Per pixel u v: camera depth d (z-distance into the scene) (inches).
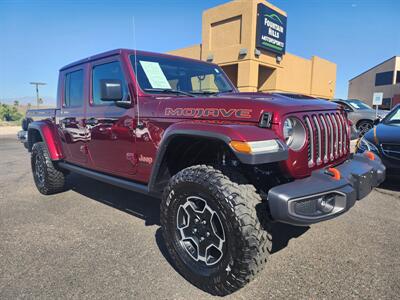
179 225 94.7
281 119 85.6
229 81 158.6
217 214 82.2
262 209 82.7
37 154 183.5
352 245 117.4
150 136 109.8
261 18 612.7
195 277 89.4
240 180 84.2
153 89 121.0
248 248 77.5
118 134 124.2
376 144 186.2
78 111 151.2
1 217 149.6
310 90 937.5
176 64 138.6
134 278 96.3
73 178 224.8
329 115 105.3
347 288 90.7
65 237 126.1
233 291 83.2
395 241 120.7
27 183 220.4
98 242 121.3
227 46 655.1
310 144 93.9
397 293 88.4
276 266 102.8
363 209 156.9
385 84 1691.7
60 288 91.3
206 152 107.1
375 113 451.5
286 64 777.6
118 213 153.2
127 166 122.7
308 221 81.1
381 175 117.0
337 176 91.5
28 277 97.0
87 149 146.8
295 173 89.7
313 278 95.8
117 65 127.9
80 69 151.5
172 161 107.3
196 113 97.5
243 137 77.8
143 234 128.3
